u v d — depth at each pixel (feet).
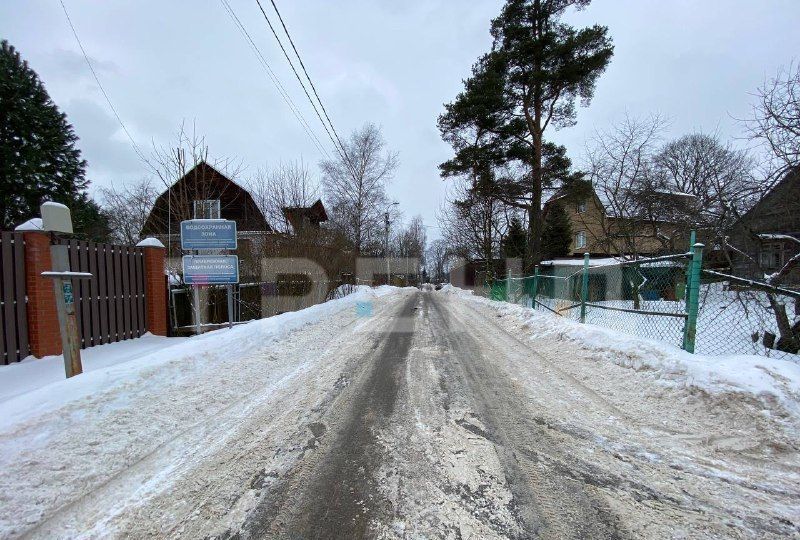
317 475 8.42
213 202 31.86
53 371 15.93
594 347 17.42
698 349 19.81
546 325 24.06
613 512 7.15
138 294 23.27
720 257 29.17
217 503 7.47
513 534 6.61
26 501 7.45
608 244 52.47
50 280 17.98
